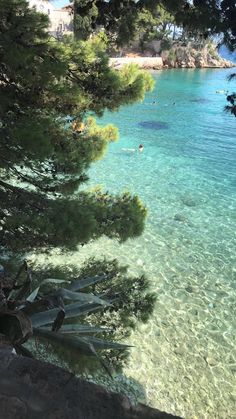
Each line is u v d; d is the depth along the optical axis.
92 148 9.09
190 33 4.58
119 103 8.75
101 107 8.80
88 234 8.36
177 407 10.40
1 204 8.65
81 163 8.84
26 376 3.02
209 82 66.12
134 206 9.72
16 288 5.53
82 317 8.39
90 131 9.55
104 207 9.21
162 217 20.00
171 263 16.30
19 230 8.67
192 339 12.50
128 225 9.26
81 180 9.23
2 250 8.91
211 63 86.94
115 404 2.84
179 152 30.59
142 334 12.45
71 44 7.82
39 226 7.99
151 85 8.92
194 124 38.94
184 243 17.78
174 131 36.31
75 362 7.84
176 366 11.55
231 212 21.05
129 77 8.53
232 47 4.12
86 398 2.88
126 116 40.97
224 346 12.35
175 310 13.63
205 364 11.71
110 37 5.75
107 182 23.94
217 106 46.81
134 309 9.09
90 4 5.26
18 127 7.66
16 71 7.33
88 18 5.98
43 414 2.73
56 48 7.54
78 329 5.33
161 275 15.48
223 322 13.30
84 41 7.86
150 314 9.34
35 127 7.58
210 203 21.98
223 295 14.60
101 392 2.94
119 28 5.30
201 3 4.02
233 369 11.61
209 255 17.02
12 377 3.00
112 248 17.06
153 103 47.59
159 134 35.16
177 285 14.95
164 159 28.86
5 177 9.18
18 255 9.59
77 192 10.26
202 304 14.05
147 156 29.30
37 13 7.18
